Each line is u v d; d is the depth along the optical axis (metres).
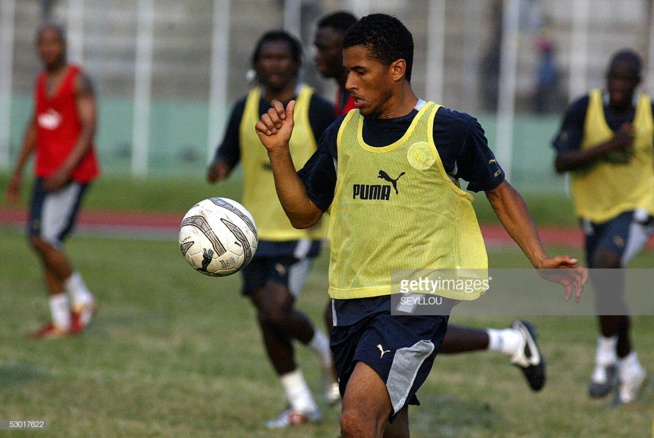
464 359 29.59
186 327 33.28
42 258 30.97
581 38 84.44
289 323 22.00
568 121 26.47
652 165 25.56
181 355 28.72
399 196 14.28
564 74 84.12
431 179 14.26
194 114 84.94
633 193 25.59
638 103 25.77
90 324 33.28
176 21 86.00
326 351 23.17
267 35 22.61
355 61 14.11
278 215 22.28
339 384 15.27
